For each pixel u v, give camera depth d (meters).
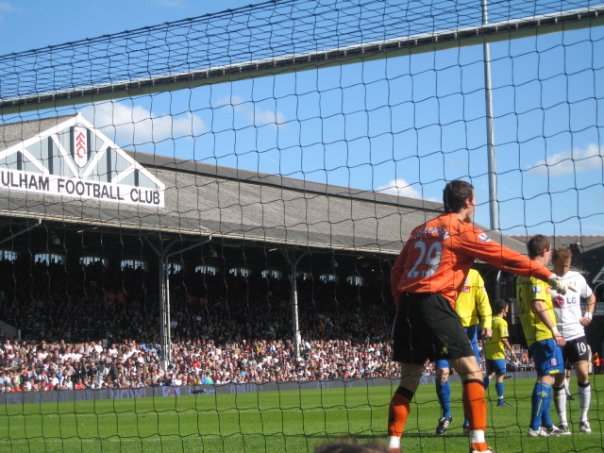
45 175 29.80
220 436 10.84
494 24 7.83
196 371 37.06
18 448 10.38
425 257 6.69
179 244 36.69
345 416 15.73
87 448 10.33
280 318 48.38
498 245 6.60
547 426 10.08
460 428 11.47
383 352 47.62
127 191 32.53
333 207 44.59
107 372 33.91
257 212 39.38
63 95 9.95
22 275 40.59
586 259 46.12
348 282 52.47
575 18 7.55
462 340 6.52
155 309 43.47
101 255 43.50
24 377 31.36
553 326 9.81
